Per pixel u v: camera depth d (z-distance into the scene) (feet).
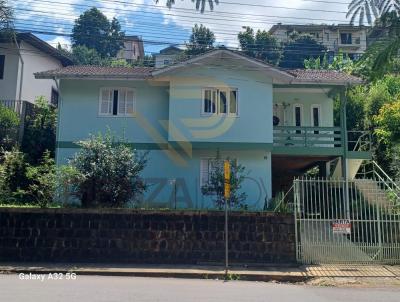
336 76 63.41
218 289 31.96
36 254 43.93
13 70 84.17
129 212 44.29
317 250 43.45
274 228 43.75
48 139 66.59
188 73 59.98
